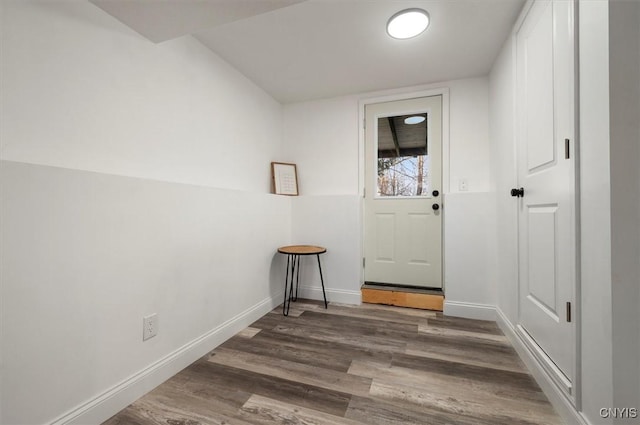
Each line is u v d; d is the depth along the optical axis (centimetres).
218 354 166
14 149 96
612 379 84
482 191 234
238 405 121
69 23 112
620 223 84
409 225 263
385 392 129
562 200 115
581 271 101
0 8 93
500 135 200
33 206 92
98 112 123
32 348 92
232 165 217
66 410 101
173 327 147
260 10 120
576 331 103
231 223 194
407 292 249
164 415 115
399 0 152
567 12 110
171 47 162
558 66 118
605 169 87
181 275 152
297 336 191
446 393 129
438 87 248
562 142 115
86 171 108
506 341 182
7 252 86
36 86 102
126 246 123
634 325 83
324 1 152
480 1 153
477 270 224
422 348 173
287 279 254
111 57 128
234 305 196
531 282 147
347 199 263
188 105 174
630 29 83
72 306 103
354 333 195
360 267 264
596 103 92
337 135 281
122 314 121
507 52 183
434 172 254
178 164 166
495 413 115
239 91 227
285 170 282
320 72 230
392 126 269
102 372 113
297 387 133
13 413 88
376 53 203
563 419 111
